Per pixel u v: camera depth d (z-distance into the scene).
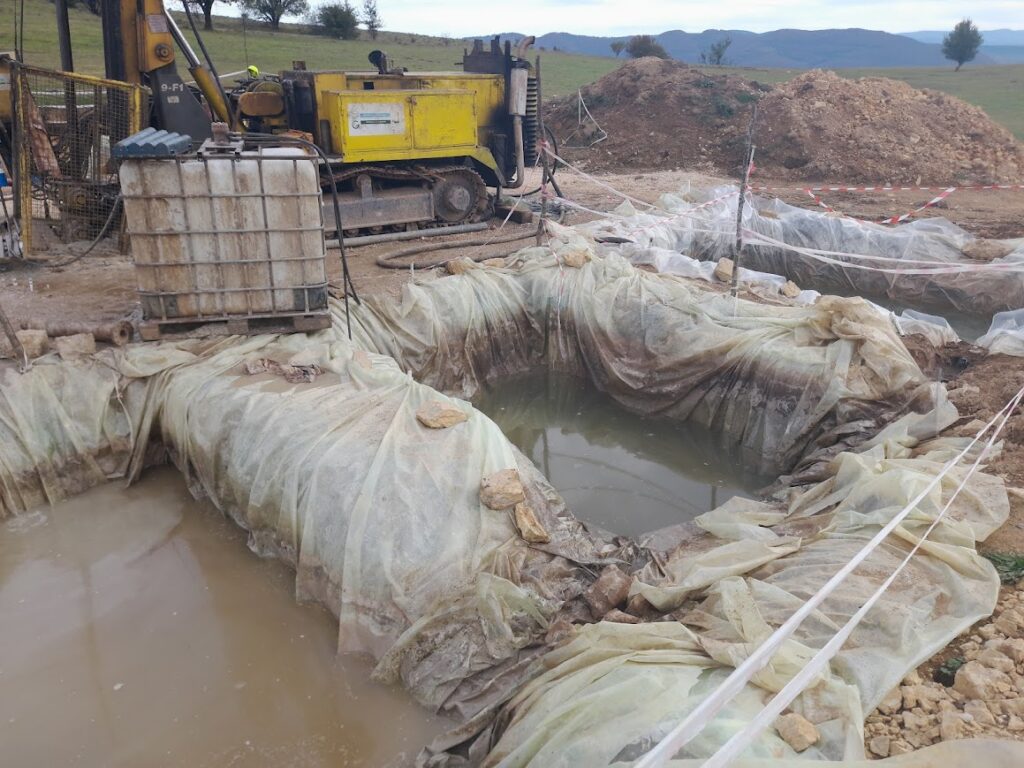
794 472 7.12
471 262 9.86
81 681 4.83
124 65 9.62
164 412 6.69
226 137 7.25
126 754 4.37
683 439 8.44
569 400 9.34
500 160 13.06
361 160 11.11
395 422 5.94
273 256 6.93
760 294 9.59
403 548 5.10
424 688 4.67
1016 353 8.09
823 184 18.67
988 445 5.64
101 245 10.03
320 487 5.49
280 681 4.86
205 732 4.51
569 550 5.47
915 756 3.09
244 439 6.11
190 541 6.10
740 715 3.37
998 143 19.81
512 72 12.45
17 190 9.05
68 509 6.43
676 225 13.12
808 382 7.52
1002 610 4.21
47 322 7.03
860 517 5.14
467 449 5.76
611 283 9.42
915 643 3.90
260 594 5.55
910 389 7.20
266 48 32.38
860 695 3.61
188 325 7.05
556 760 3.39
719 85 22.34
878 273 12.53
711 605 4.42
